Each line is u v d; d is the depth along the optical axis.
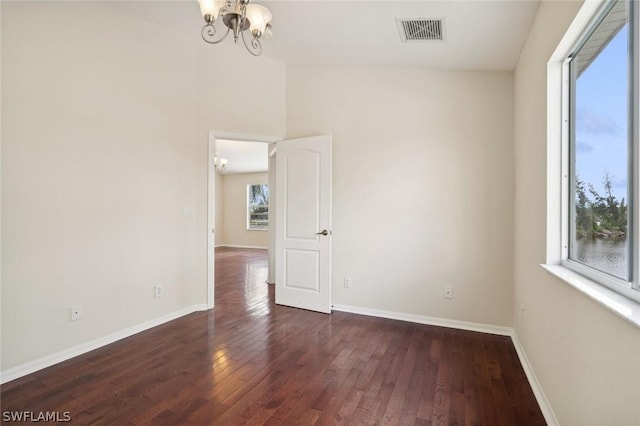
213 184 4.00
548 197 2.04
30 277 2.53
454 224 3.47
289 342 3.05
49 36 2.64
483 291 3.37
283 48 3.63
